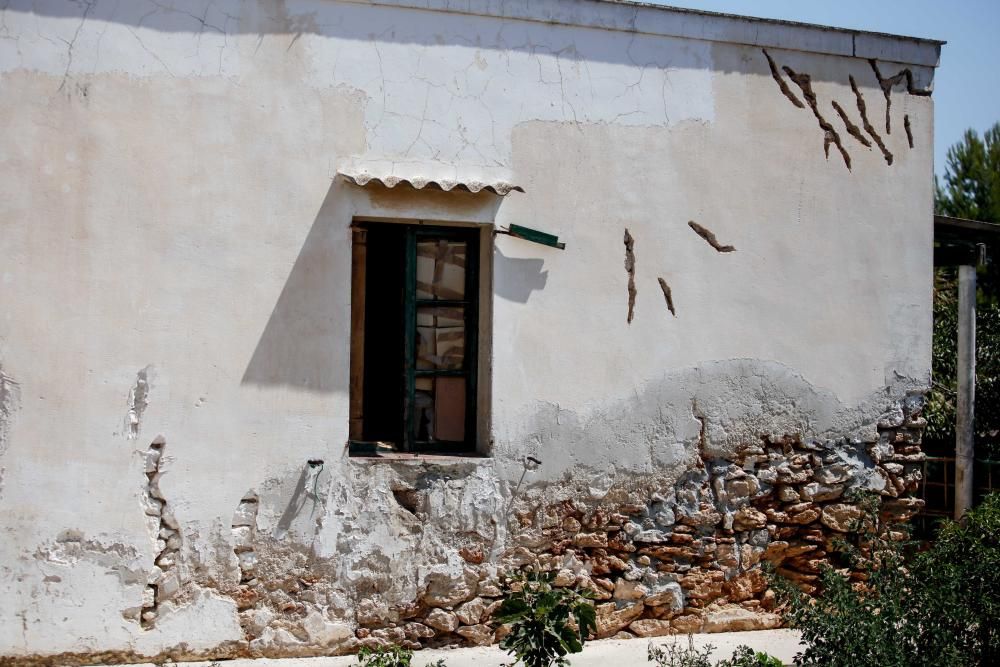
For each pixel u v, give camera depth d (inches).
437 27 227.1
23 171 201.6
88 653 205.2
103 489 205.8
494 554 229.8
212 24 212.1
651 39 244.2
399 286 237.1
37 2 202.5
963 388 300.4
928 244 268.7
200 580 211.5
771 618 252.4
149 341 208.2
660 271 243.8
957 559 215.9
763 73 253.9
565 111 236.5
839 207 260.4
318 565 217.9
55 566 203.5
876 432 263.4
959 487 299.4
